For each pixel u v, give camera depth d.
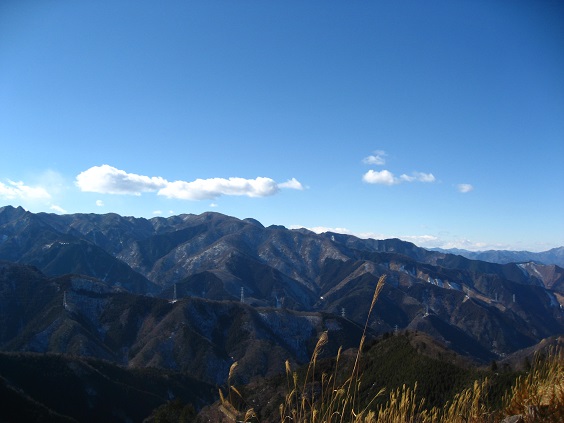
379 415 5.51
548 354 7.34
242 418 4.93
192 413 38.19
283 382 35.41
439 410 6.23
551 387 6.29
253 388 39.25
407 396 5.86
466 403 6.45
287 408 5.47
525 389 6.41
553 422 5.59
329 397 5.46
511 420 5.86
